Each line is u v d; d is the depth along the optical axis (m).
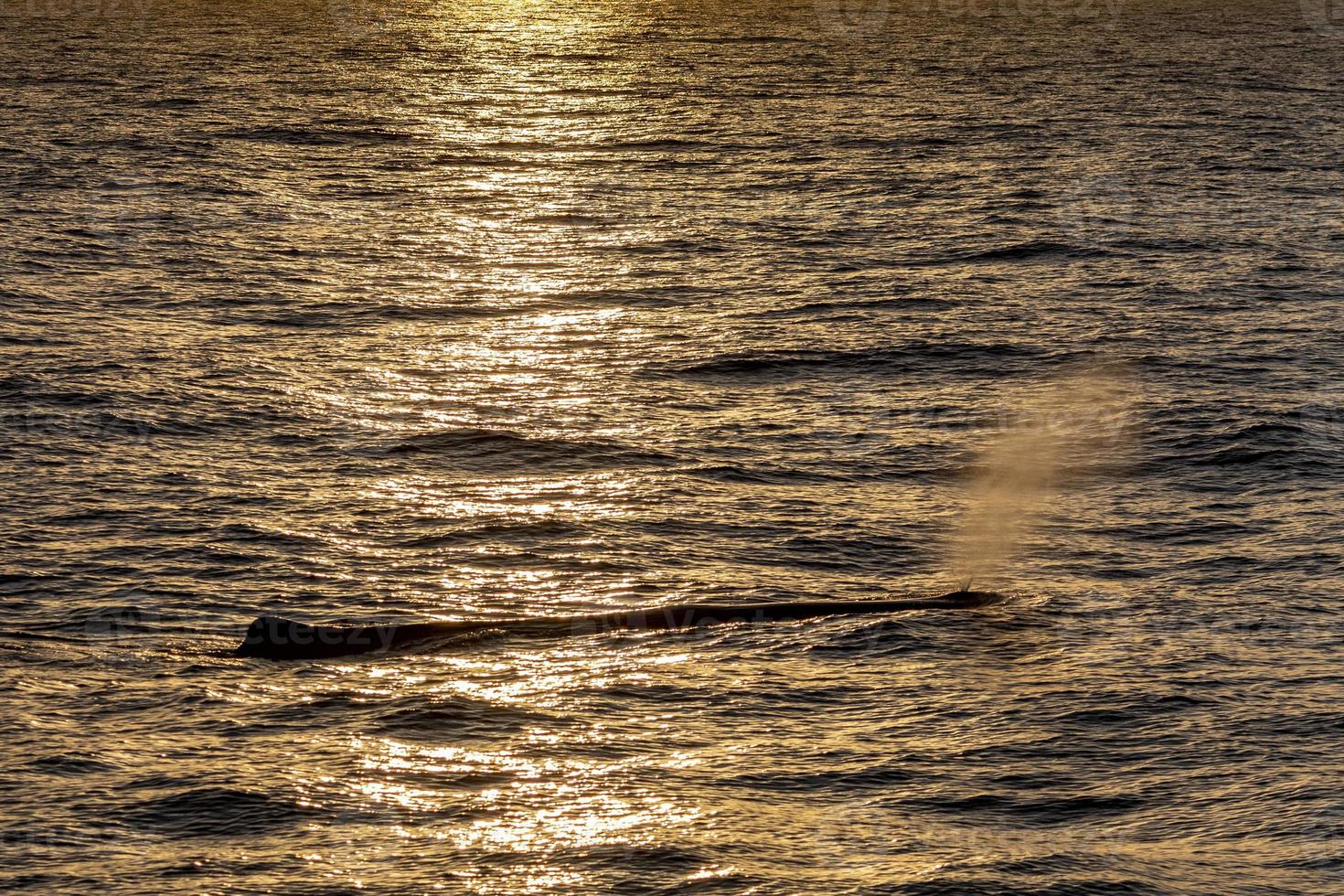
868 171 190.12
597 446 83.62
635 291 123.44
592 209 162.75
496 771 46.38
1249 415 88.62
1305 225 151.38
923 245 141.25
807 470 80.19
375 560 66.81
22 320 109.00
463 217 158.12
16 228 143.00
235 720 50.19
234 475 77.81
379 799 44.47
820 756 47.47
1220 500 75.69
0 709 51.16
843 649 56.59
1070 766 46.84
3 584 63.25
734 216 158.25
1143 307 117.25
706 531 70.94
